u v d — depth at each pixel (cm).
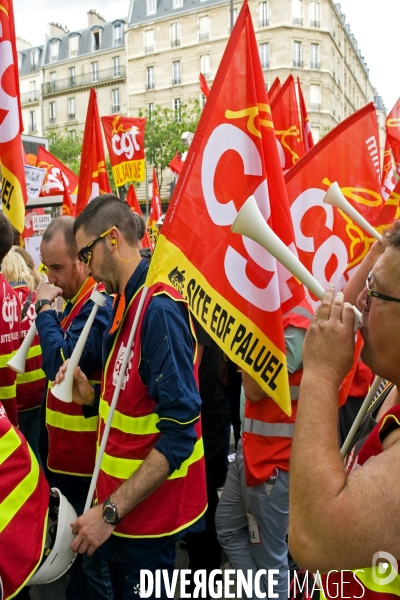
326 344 118
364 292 131
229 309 187
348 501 100
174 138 3341
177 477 190
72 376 210
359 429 147
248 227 146
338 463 106
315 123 4341
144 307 183
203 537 285
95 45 5244
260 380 191
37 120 5597
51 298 256
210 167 186
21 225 289
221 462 318
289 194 276
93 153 384
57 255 261
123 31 5056
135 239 200
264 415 228
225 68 187
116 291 200
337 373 116
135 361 185
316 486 103
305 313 228
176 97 4588
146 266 198
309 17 4212
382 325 113
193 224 182
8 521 158
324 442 108
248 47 190
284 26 4097
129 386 186
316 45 4281
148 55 4659
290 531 107
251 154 191
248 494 233
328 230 280
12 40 287
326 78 4353
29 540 162
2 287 280
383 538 99
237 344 188
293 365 222
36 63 5675
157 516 187
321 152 278
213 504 308
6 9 284
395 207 275
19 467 165
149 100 4712
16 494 162
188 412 177
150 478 174
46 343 237
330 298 124
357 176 286
